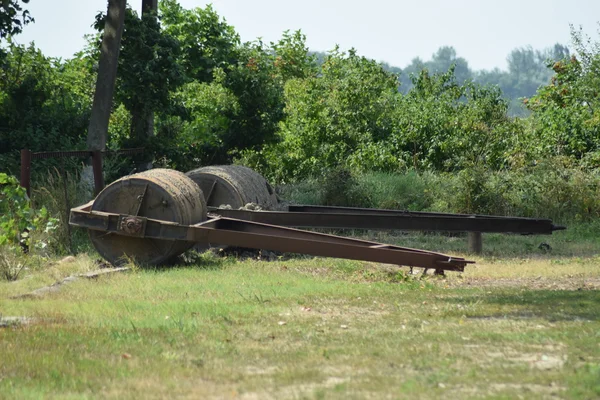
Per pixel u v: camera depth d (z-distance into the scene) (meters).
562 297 19.33
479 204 41.47
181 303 17.77
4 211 24.06
